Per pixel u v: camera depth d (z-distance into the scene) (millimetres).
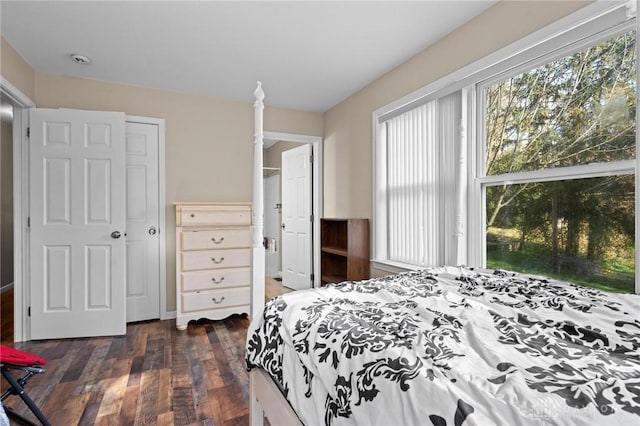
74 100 3064
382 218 3148
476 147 2270
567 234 1774
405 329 990
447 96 2396
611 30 1562
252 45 2535
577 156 1729
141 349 2602
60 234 2816
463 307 1213
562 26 1700
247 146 3793
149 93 3344
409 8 2092
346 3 2039
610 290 1592
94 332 2869
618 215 1567
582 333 975
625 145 1543
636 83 1362
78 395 1923
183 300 3061
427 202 2619
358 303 1317
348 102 3652
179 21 2213
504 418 572
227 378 2133
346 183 3695
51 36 2381
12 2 1988
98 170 2896
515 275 1676
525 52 1889
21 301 2777
